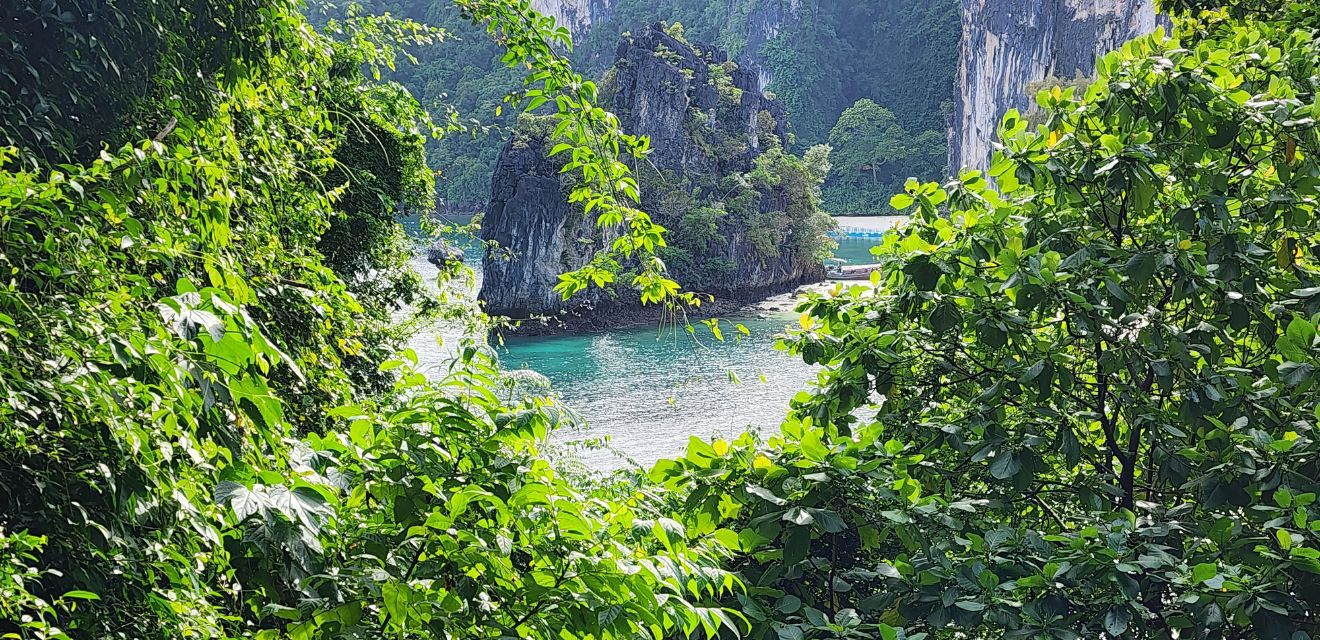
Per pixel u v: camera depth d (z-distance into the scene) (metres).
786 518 3.14
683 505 3.57
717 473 3.45
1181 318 4.45
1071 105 4.51
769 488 3.40
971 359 4.41
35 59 3.91
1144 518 3.64
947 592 3.23
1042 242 4.16
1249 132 4.40
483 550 2.27
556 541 2.42
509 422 2.63
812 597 3.72
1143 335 3.92
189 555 2.00
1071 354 4.53
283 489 1.86
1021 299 3.81
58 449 1.76
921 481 4.09
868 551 4.07
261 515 1.80
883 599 3.38
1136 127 4.31
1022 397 4.37
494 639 2.15
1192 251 3.98
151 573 1.90
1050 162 4.14
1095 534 3.27
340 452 2.41
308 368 3.85
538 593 2.26
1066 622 3.17
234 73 4.83
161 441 1.80
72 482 1.79
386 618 2.11
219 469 1.95
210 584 2.19
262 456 2.11
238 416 2.08
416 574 2.26
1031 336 4.11
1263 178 4.56
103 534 1.79
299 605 2.04
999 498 4.07
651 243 3.70
